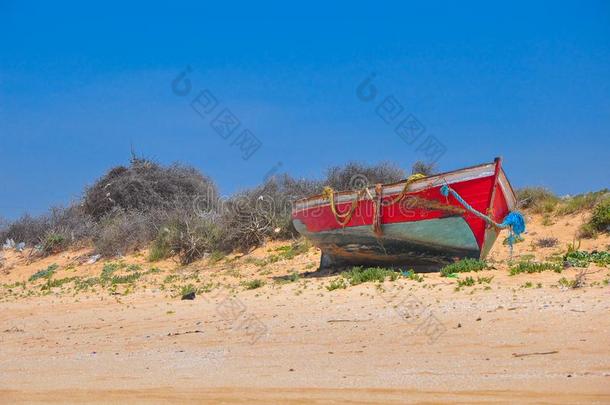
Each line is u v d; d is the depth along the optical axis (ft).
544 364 34.73
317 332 47.70
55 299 81.61
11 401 35.94
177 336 51.52
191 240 105.29
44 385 39.01
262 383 35.68
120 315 64.80
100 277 97.91
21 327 62.85
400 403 30.60
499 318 45.37
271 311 57.57
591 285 54.08
